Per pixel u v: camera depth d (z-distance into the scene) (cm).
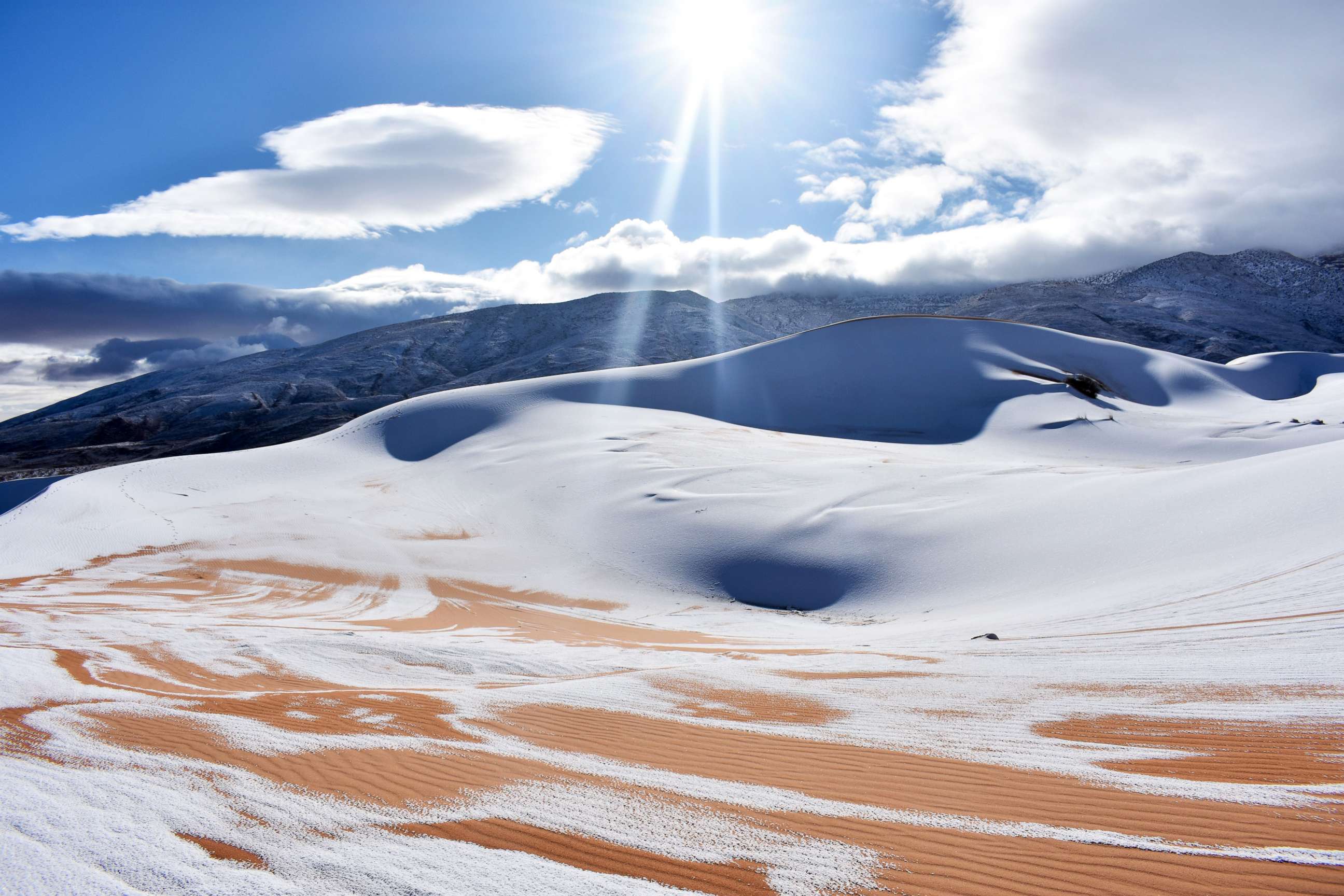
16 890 383
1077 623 1986
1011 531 3322
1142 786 600
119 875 407
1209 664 1223
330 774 608
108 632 2128
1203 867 436
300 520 4984
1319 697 925
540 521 4841
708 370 9838
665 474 5275
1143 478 3475
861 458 5891
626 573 3875
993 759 699
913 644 1998
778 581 3544
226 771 605
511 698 1026
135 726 759
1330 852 451
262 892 391
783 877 427
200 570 3994
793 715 934
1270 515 2550
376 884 404
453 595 3631
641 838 484
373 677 1475
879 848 473
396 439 7588
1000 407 8525
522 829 497
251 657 1636
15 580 3775
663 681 1217
